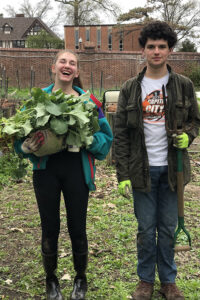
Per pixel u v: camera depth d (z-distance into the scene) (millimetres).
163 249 2699
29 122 2328
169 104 2488
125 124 2637
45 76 28344
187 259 3393
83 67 29203
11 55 27469
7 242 3760
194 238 3791
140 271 2760
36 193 2553
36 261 3369
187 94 2527
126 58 29578
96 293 2850
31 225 4156
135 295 2717
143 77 2578
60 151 2494
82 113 2301
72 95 2459
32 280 3047
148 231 2648
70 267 3244
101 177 5988
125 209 4625
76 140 2355
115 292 2863
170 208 2633
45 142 2332
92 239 3791
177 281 2996
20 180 5707
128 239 3730
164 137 2553
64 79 2602
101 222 4172
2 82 17625
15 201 4938
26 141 2375
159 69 2506
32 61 27953
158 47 2439
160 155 2564
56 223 2576
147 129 2555
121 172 2648
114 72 29578
